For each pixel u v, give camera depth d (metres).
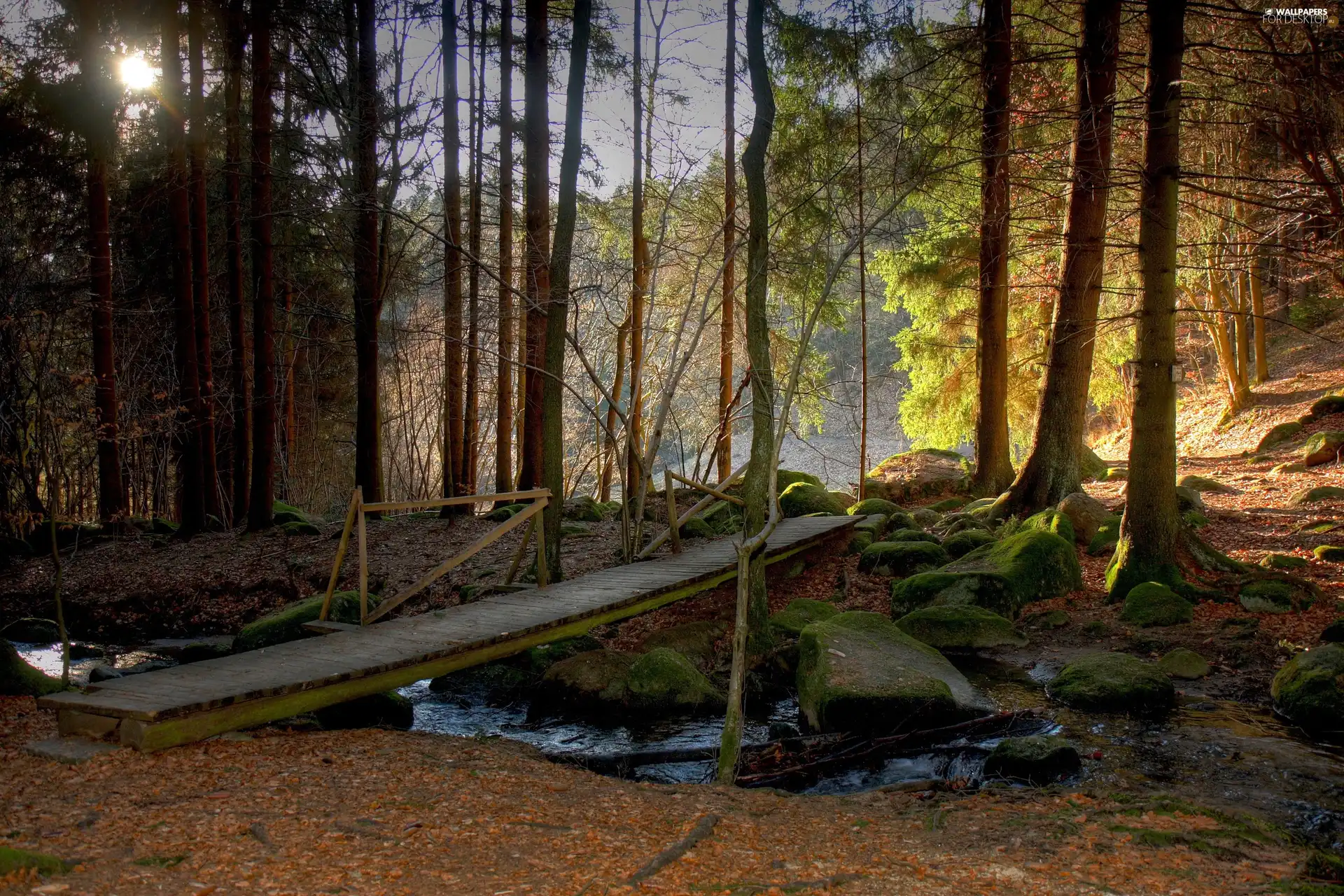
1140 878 4.49
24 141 15.33
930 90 15.02
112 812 5.00
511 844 4.79
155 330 21.95
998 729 7.89
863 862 4.77
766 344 10.55
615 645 11.29
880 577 13.32
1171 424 10.99
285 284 23.39
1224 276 21.92
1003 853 4.89
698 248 20.53
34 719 7.13
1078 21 15.32
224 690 6.52
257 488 17.78
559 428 12.02
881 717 8.12
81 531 18.88
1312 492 15.14
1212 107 12.91
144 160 20.20
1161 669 8.64
